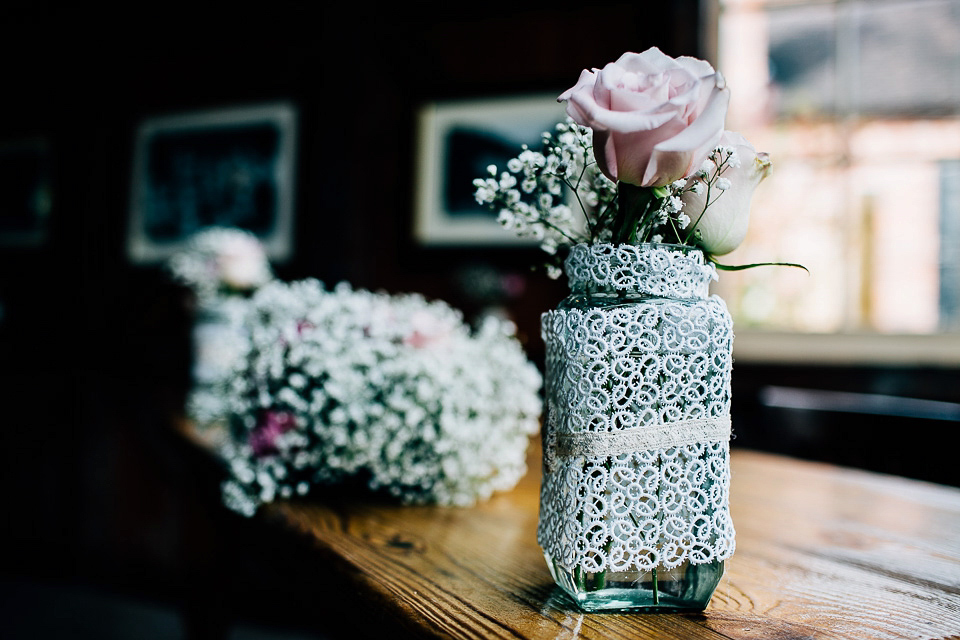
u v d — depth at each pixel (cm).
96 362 301
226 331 176
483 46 253
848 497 95
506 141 249
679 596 50
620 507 50
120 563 289
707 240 52
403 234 259
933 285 217
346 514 84
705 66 45
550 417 54
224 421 159
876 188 223
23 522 304
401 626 49
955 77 215
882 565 63
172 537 280
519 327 243
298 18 280
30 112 319
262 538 90
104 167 308
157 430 178
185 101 298
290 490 91
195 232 293
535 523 80
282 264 278
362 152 266
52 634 245
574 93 45
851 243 224
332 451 88
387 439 88
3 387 308
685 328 50
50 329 311
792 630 47
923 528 77
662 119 42
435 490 88
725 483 51
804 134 229
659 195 48
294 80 281
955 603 53
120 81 308
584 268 52
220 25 292
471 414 90
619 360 50
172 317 292
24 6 316
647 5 233
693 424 50
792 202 230
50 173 316
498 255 248
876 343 210
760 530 76
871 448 117
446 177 255
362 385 89
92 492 294
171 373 288
